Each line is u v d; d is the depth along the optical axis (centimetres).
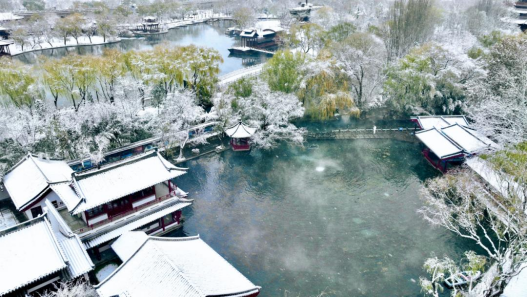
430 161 6344
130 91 7706
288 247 4534
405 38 9469
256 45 14962
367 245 4556
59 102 8675
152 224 4734
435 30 12394
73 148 6166
